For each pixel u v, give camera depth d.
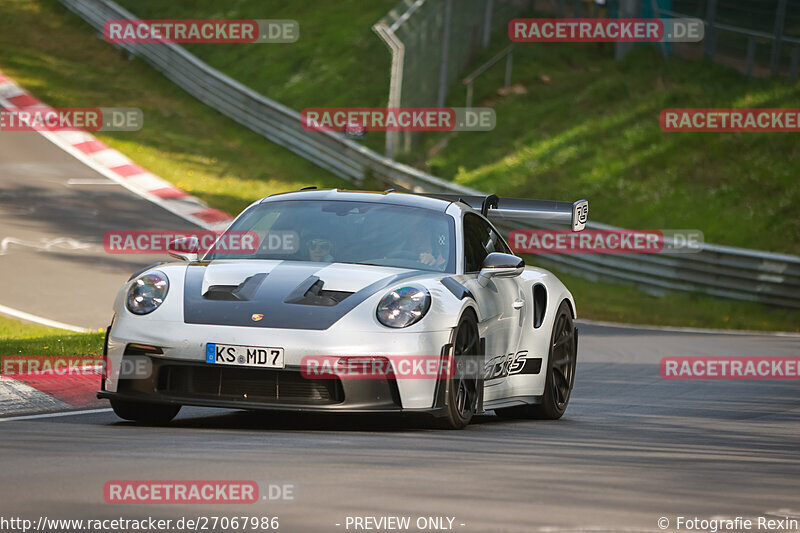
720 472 17.19
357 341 20.03
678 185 91.00
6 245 61.28
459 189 89.00
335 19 138.88
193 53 135.50
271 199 25.22
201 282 21.44
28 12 137.50
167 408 21.58
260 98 110.38
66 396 25.12
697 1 113.94
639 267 77.12
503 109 109.75
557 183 94.94
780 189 88.31
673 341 53.19
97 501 12.60
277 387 19.94
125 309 21.12
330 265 22.34
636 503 13.72
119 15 131.25
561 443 20.19
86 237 66.44
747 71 109.06
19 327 41.69
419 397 20.50
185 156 99.81
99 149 94.88
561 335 27.09
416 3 102.69
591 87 110.75
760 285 73.38
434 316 20.88
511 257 23.64
